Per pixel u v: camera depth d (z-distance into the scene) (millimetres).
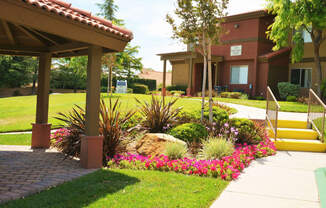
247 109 14164
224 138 7965
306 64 21172
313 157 7652
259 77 21922
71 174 5484
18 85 40312
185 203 4016
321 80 18219
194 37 10000
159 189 4609
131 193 4387
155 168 5984
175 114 9000
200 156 7000
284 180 5406
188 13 9516
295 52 18844
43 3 4828
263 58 21406
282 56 21969
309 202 4285
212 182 5098
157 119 8742
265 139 8906
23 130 11398
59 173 5539
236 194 4562
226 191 4691
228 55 23750
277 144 8586
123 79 39094
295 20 16875
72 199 4102
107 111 6996
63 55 7863
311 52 20844
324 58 20031
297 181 5363
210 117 9406
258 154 7430
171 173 5633
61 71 40656
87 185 4750
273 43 22969
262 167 6379
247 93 22531
